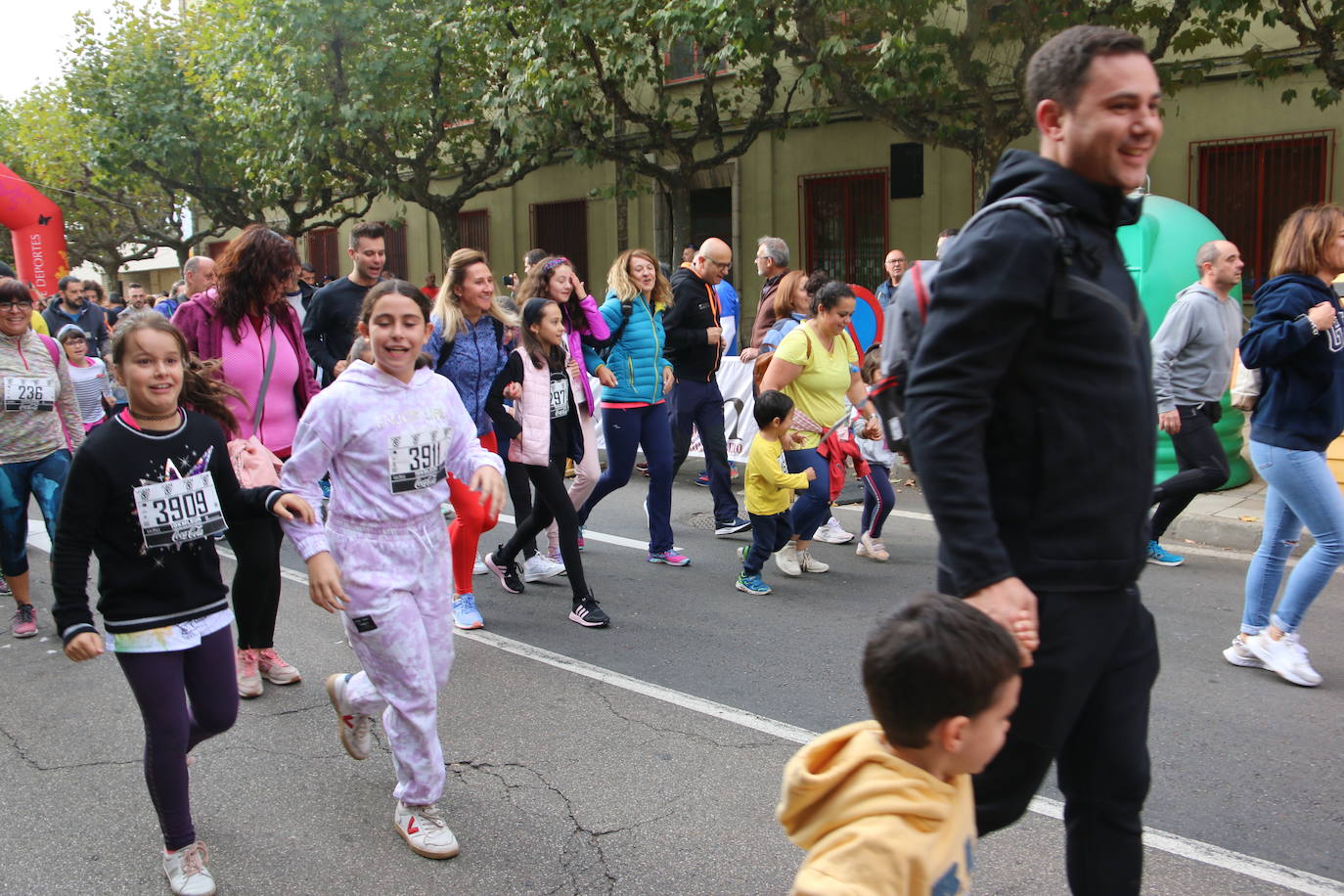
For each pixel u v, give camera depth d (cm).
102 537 302
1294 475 434
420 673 329
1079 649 206
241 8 1703
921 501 844
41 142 2631
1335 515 433
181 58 2089
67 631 293
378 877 317
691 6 1131
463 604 550
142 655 306
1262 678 457
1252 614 467
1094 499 204
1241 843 323
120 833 346
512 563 614
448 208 1731
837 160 1588
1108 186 206
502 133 1467
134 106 2075
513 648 518
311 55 1479
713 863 320
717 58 1166
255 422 495
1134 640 221
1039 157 211
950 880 182
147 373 303
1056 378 201
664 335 670
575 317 617
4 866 328
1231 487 808
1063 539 205
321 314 627
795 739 407
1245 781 363
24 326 568
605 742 407
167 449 309
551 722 427
